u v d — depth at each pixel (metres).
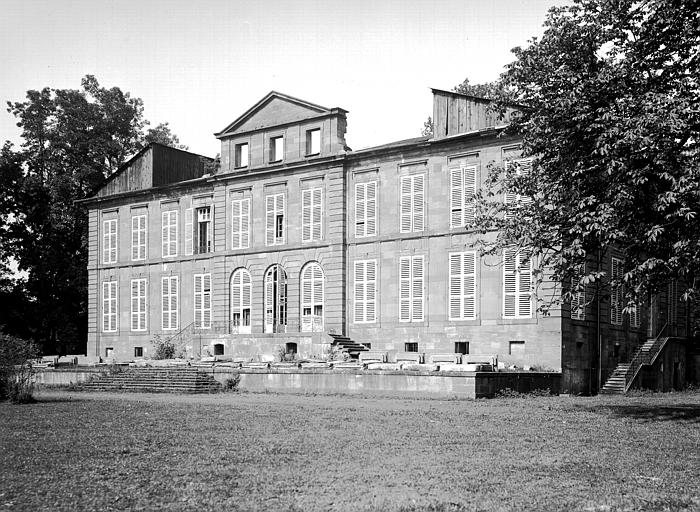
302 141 49.41
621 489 14.16
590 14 25.84
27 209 66.81
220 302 52.66
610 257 44.41
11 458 16.98
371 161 46.50
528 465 16.09
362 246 46.47
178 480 14.74
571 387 39.38
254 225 51.56
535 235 25.08
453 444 18.75
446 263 42.97
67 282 67.06
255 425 22.36
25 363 32.81
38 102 66.31
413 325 43.91
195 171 61.38
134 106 71.62
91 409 28.12
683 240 21.78
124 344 58.34
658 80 24.95
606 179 23.75
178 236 55.88
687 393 41.84
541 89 25.88
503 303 40.69
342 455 17.17
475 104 42.75
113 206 60.09
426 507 12.77
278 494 13.68
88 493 13.78
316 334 46.03
